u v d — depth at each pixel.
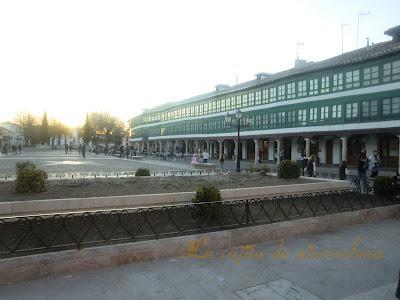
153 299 4.41
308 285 4.97
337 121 28.53
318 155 32.94
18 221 5.88
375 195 10.62
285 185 10.81
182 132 56.62
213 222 7.06
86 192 8.77
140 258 5.61
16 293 4.45
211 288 4.79
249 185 10.91
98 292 4.55
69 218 6.11
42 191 8.72
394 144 26.45
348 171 24.67
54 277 4.95
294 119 32.94
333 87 28.95
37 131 94.44
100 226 6.42
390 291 4.82
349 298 4.59
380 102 25.33
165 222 6.89
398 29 26.34
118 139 81.56
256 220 7.43
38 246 5.43
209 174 15.17
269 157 39.56
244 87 40.06
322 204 8.88
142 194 8.39
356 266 5.75
